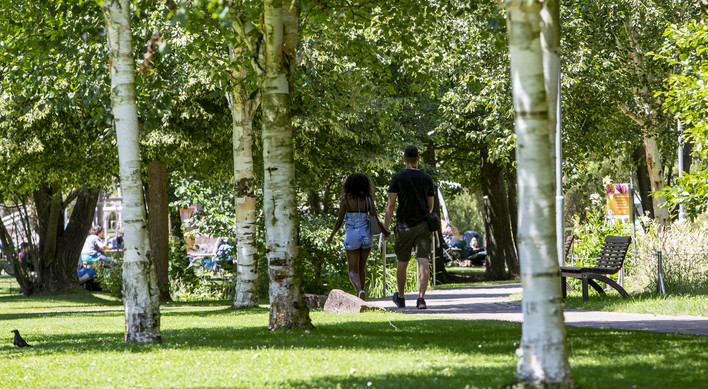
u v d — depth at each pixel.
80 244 32.97
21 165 23.92
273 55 9.77
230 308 17.16
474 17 21.69
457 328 9.87
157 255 26.02
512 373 5.76
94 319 15.41
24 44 15.16
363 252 14.55
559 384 5.00
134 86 9.18
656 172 29.83
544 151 5.16
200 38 15.26
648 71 26.58
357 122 25.52
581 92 25.06
